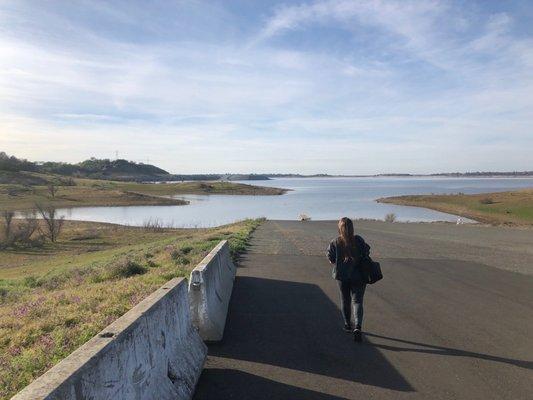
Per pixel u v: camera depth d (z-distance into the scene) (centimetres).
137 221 6669
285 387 507
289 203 10300
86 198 11269
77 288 1007
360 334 659
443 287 1050
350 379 531
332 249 680
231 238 2023
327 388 506
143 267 1216
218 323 678
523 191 9962
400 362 584
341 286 694
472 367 570
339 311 828
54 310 787
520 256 1596
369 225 3478
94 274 1207
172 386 430
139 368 370
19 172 16850
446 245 1947
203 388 501
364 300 918
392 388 508
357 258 668
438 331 713
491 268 1325
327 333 700
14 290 1309
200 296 653
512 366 574
